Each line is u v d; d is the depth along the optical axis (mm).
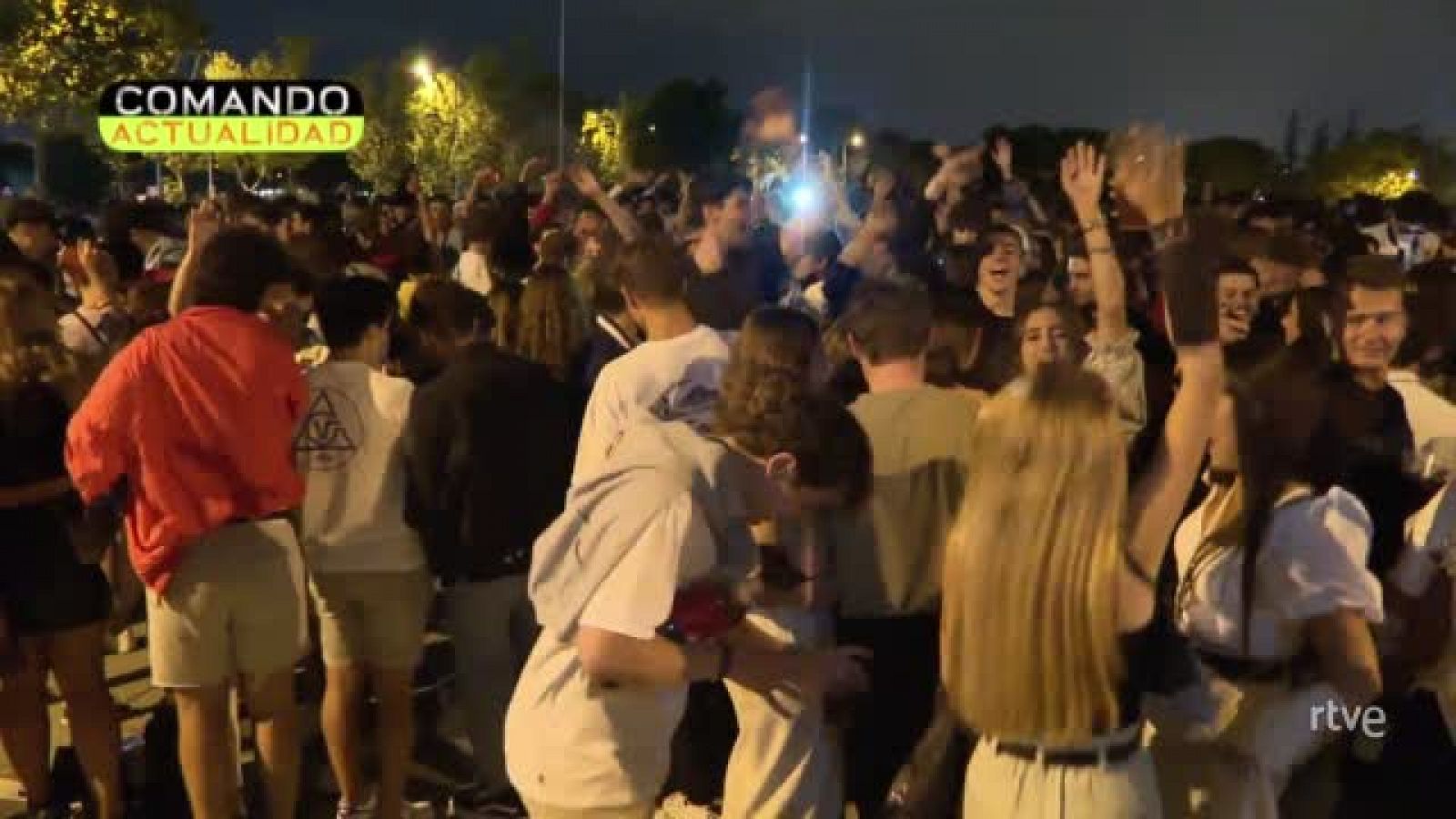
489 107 42750
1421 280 4633
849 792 3857
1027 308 4371
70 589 4562
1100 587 2510
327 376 4625
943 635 2740
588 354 5734
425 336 4805
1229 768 3162
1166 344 4367
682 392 4312
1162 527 2705
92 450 4008
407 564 4707
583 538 2766
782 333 3154
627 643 2703
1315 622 3016
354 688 4828
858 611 3732
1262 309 5375
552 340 5703
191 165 27344
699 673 2762
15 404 4438
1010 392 2721
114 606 6070
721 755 4496
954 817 3414
